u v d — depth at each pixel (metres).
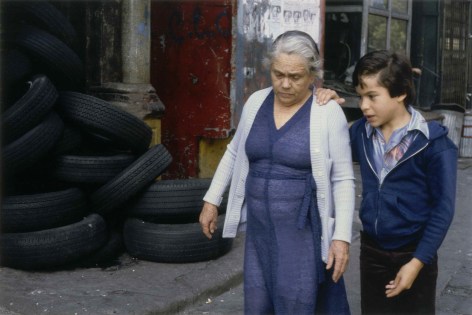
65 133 5.07
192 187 4.95
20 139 4.70
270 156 2.84
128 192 4.86
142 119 5.85
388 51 2.65
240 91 6.57
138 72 5.96
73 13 6.06
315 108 2.80
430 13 12.00
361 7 10.52
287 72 2.71
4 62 5.24
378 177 2.76
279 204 2.82
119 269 4.67
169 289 4.28
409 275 2.62
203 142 6.77
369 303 2.89
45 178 5.07
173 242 4.71
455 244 5.80
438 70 12.03
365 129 2.79
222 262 4.83
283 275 2.84
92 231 4.67
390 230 2.73
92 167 4.92
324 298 2.96
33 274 4.49
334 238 2.78
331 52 10.82
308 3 7.48
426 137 2.62
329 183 2.82
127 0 5.86
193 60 6.64
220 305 4.30
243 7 6.50
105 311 3.88
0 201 4.56
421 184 2.68
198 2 6.55
